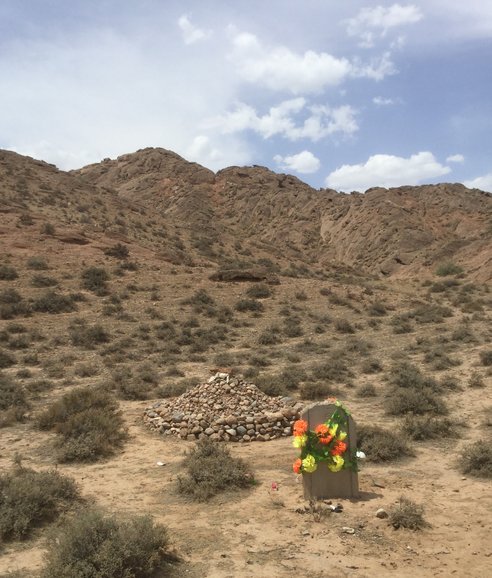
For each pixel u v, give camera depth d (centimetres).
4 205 5438
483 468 972
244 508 823
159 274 4406
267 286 4269
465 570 624
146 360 2556
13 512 752
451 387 1814
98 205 7219
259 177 13388
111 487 945
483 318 3472
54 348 2736
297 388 1925
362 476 970
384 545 689
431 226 10125
